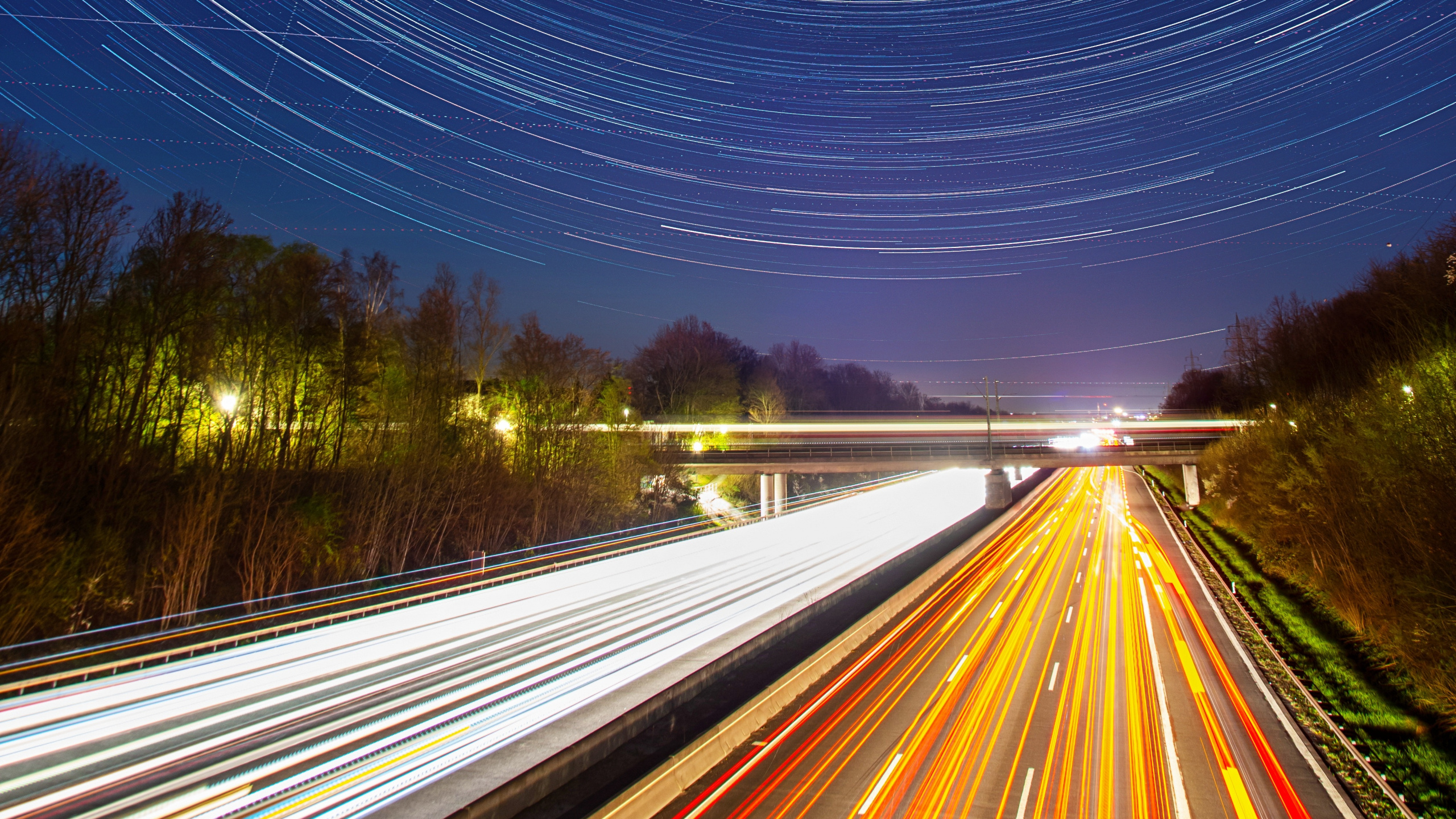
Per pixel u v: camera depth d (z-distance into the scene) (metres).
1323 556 33.22
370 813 14.16
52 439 29.81
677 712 19.95
